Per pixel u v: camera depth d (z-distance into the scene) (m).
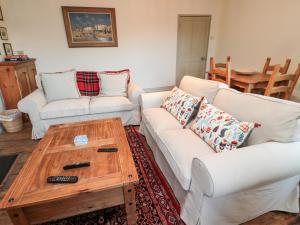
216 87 1.89
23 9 3.60
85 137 1.61
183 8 4.51
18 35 3.71
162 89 5.09
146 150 2.30
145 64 4.72
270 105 1.33
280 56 3.48
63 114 2.55
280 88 2.48
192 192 1.25
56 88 2.75
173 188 1.61
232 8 4.42
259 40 3.86
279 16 3.40
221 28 4.86
